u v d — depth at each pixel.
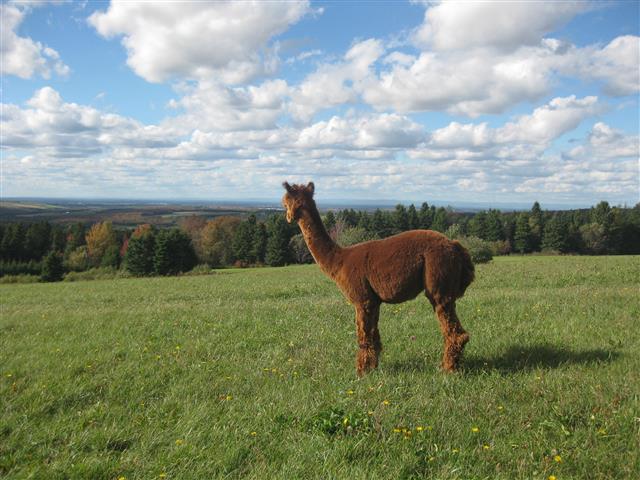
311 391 5.64
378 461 3.79
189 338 9.03
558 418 4.29
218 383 6.09
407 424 4.40
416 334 8.26
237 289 23.94
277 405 5.10
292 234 71.56
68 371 6.80
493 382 5.39
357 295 6.38
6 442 4.55
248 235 74.12
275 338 8.68
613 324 7.70
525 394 4.95
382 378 5.82
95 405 5.44
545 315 8.91
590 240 68.44
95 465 3.97
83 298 24.48
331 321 10.06
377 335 6.52
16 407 5.49
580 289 12.70
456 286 6.05
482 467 3.62
